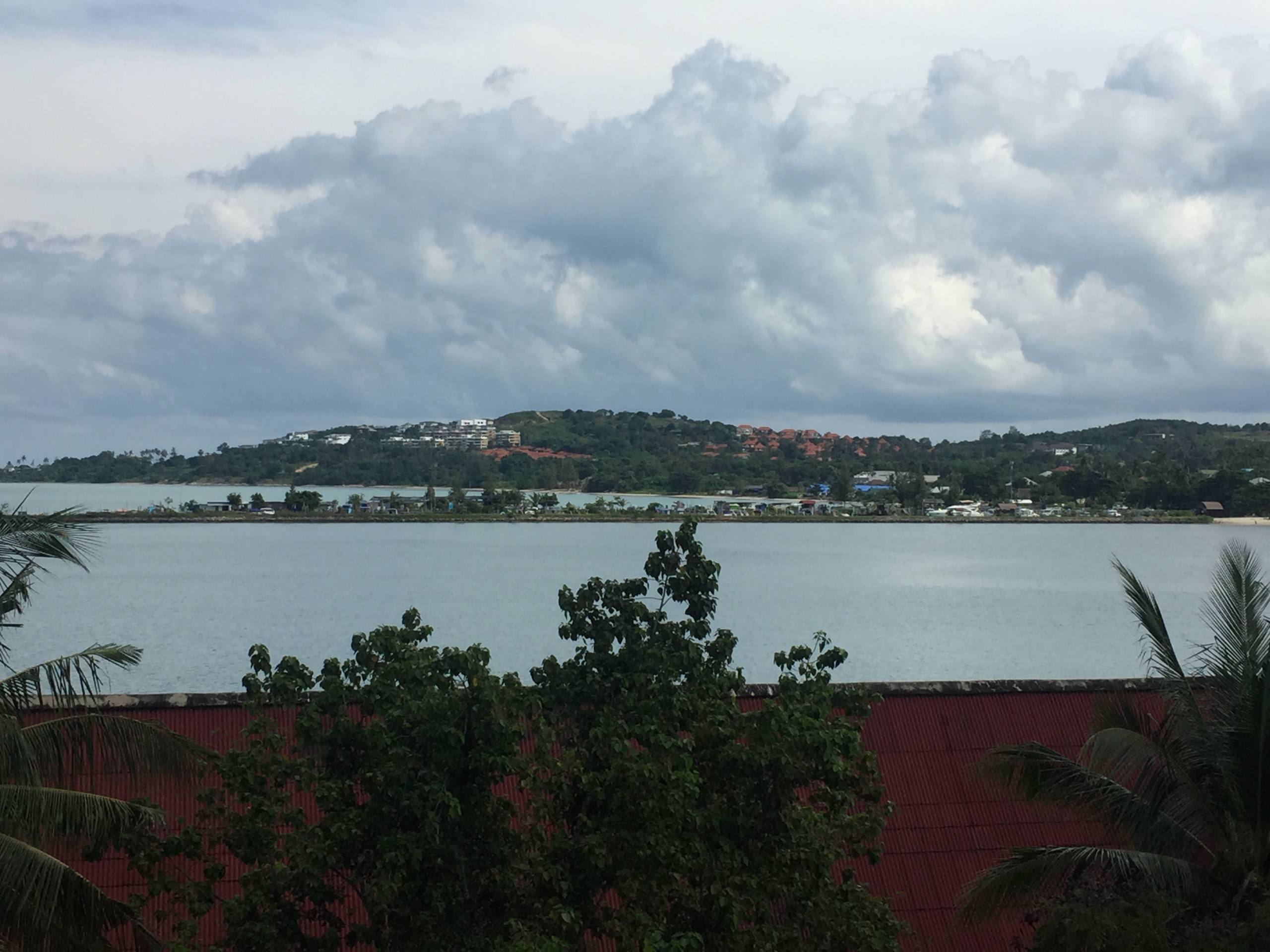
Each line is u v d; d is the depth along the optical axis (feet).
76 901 46.75
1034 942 60.03
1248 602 59.77
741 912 49.65
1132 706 66.33
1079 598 455.63
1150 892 54.29
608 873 50.26
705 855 49.67
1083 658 302.04
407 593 444.96
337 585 479.41
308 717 51.85
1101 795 58.23
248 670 262.26
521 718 61.16
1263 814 55.62
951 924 63.10
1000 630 360.07
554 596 435.12
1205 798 57.16
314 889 49.26
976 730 73.82
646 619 56.85
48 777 49.96
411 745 50.83
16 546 51.03
